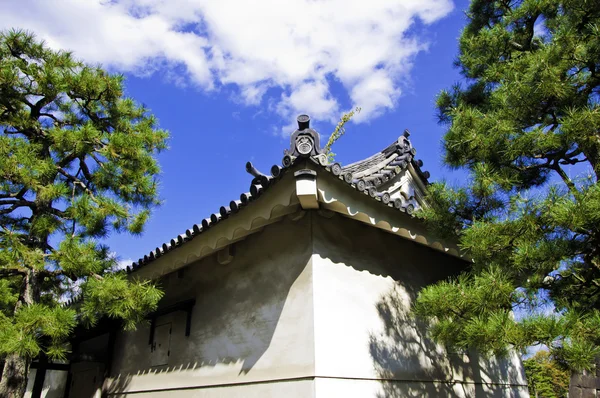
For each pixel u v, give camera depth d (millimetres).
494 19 6977
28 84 6918
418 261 6512
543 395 23359
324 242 5156
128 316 5496
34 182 5949
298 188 4223
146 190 7473
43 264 5758
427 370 5801
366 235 5777
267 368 4980
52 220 6203
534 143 4457
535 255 3670
